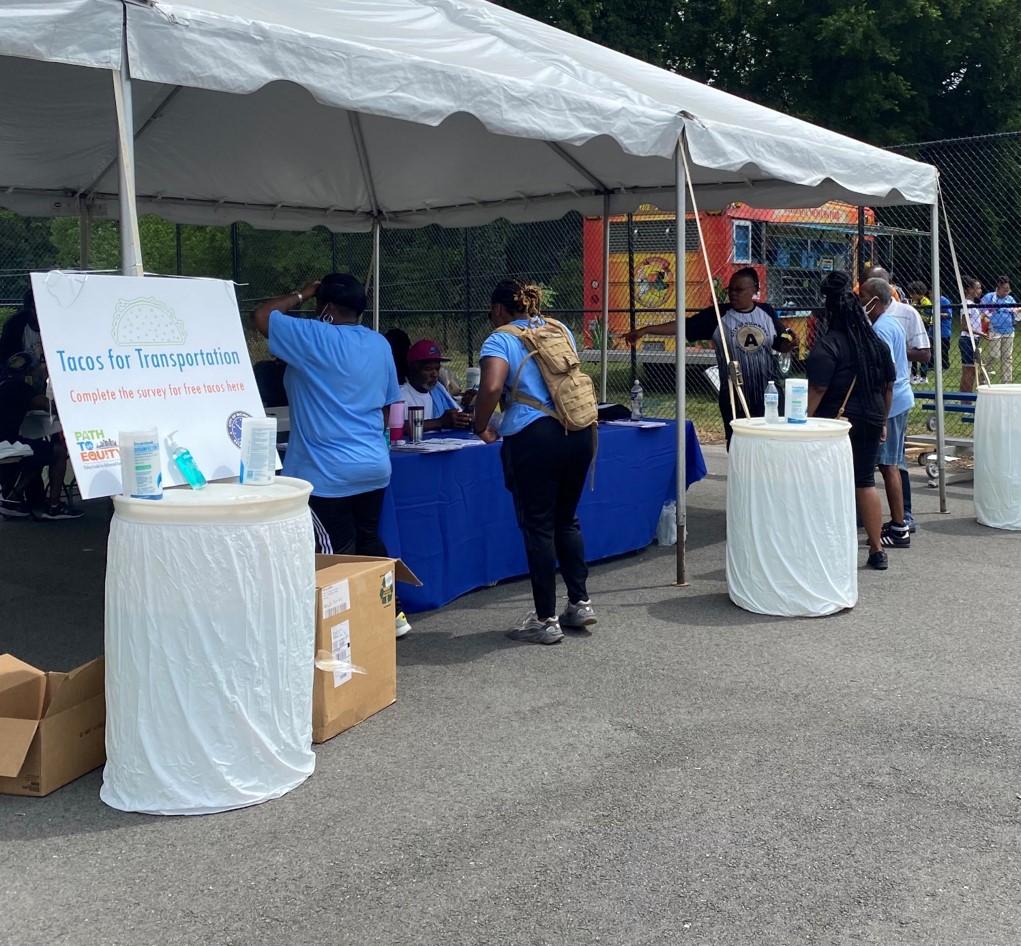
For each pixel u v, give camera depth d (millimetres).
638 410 7582
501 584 6457
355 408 4785
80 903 2885
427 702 4406
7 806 3451
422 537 5684
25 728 3453
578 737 4035
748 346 7527
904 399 7113
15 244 19922
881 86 22828
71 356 3381
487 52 5602
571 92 5254
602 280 9320
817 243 16297
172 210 9688
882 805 3471
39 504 8570
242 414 3887
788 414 5812
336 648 3990
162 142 8016
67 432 3293
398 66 4457
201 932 2748
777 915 2834
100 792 3508
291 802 3486
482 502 6141
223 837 3246
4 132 7398
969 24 23156
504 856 3141
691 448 7688
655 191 8977
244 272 19844
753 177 8438
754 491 5629
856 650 5062
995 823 3348
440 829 3305
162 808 3357
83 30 3504
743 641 5215
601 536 6852
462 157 8516
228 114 7598
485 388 4879
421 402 6715
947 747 3928
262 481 3598
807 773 3713
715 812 3422
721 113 6695
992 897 2922
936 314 8422
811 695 4473
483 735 4055
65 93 6629
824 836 3266
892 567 6723
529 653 5055
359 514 4965
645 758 3844
